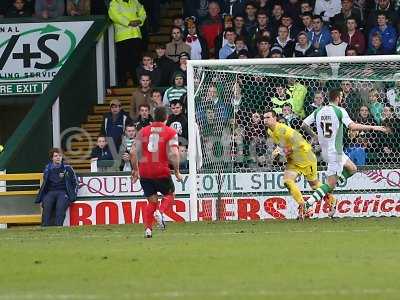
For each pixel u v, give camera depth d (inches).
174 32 2121.1
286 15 2129.7
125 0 2193.7
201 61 1825.8
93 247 1354.6
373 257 1194.0
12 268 1162.6
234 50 2112.5
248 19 2143.2
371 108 1879.9
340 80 1888.5
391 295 924.6
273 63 1822.1
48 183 1861.5
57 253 1290.6
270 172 1850.4
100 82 2183.8
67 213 1870.1
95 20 2197.3
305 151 1715.1
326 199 1760.6
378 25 2086.6
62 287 1011.3
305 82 1900.8
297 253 1240.2
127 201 1870.1
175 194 1846.7
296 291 955.3
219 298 922.1
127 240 1443.2
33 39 2214.6
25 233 1632.6
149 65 2091.5
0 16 2256.4
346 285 987.3
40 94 2217.0
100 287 1003.3
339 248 1288.1
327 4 2164.1
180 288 984.3
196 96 1861.5
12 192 1903.3
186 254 1245.7
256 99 1881.2
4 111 2388.0
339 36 2075.5
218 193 1850.4
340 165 1722.4
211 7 2180.1
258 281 1022.4
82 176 1875.0
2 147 2124.8
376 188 1852.9
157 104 1973.4
